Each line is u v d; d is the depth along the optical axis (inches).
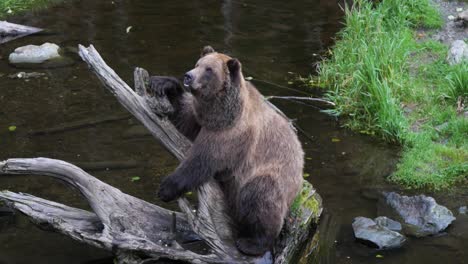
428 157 483.2
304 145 506.9
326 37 689.6
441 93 546.0
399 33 621.0
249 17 743.1
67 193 434.9
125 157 477.7
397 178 464.4
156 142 499.8
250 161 345.4
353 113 548.7
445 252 383.9
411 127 522.9
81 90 577.3
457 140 500.7
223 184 359.6
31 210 358.3
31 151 480.1
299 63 636.7
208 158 336.8
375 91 535.8
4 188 438.6
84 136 504.4
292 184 353.4
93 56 366.6
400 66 578.2
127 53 644.7
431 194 447.8
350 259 378.6
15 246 383.9
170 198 339.6
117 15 746.8
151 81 355.9
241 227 360.5
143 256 350.0
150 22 725.9
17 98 558.9
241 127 337.4
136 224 359.3
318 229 403.2
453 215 422.3
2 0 783.1
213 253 352.5
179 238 372.2
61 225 352.8
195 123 364.2
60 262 369.7
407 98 553.0
